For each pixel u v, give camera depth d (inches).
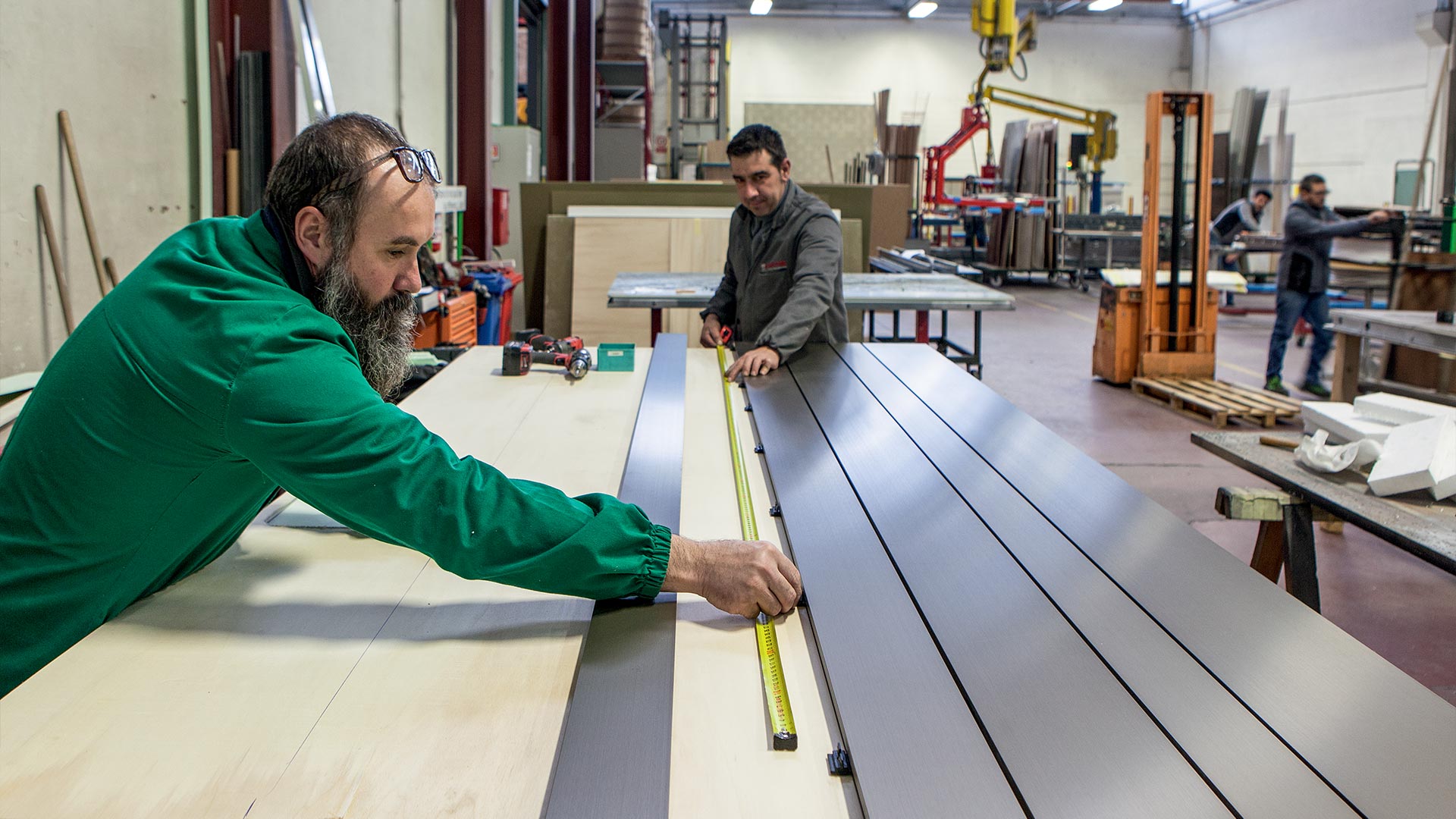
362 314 46.2
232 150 150.4
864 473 66.6
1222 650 42.5
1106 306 273.0
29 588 44.3
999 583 49.3
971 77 736.3
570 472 63.9
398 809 31.6
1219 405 224.8
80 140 121.3
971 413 82.8
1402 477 81.7
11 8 109.0
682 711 38.6
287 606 45.9
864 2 725.3
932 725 36.6
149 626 43.6
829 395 89.2
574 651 41.9
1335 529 155.5
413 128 257.4
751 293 124.0
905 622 45.1
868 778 33.3
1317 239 249.3
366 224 43.9
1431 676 111.0
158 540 45.1
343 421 39.7
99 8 123.8
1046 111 530.3
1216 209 539.2
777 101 735.7
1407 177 470.3
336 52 201.8
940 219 558.3
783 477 65.6
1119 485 64.7
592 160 438.0
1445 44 426.9
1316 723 36.7
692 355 110.8
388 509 40.4
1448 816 31.3
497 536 41.4
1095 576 50.1
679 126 575.5
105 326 43.0
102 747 34.6
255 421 39.6
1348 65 588.4
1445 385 198.7
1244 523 159.9
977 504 60.7
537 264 249.4
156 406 40.9
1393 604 129.8
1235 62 698.2
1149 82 747.4
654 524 46.3
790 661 42.9
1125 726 36.6
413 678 39.4
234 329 40.4
